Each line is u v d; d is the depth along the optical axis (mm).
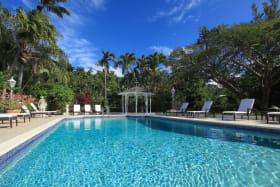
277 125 5578
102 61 25266
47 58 13633
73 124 9250
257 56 12953
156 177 2486
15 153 3350
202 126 7664
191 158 3271
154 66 24812
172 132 6293
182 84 16469
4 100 7867
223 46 12062
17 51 11883
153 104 18906
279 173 2467
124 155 3535
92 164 3037
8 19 10750
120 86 29641
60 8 14820
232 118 8969
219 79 14570
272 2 14695
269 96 14195
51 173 2670
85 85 24641
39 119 9477
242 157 3229
